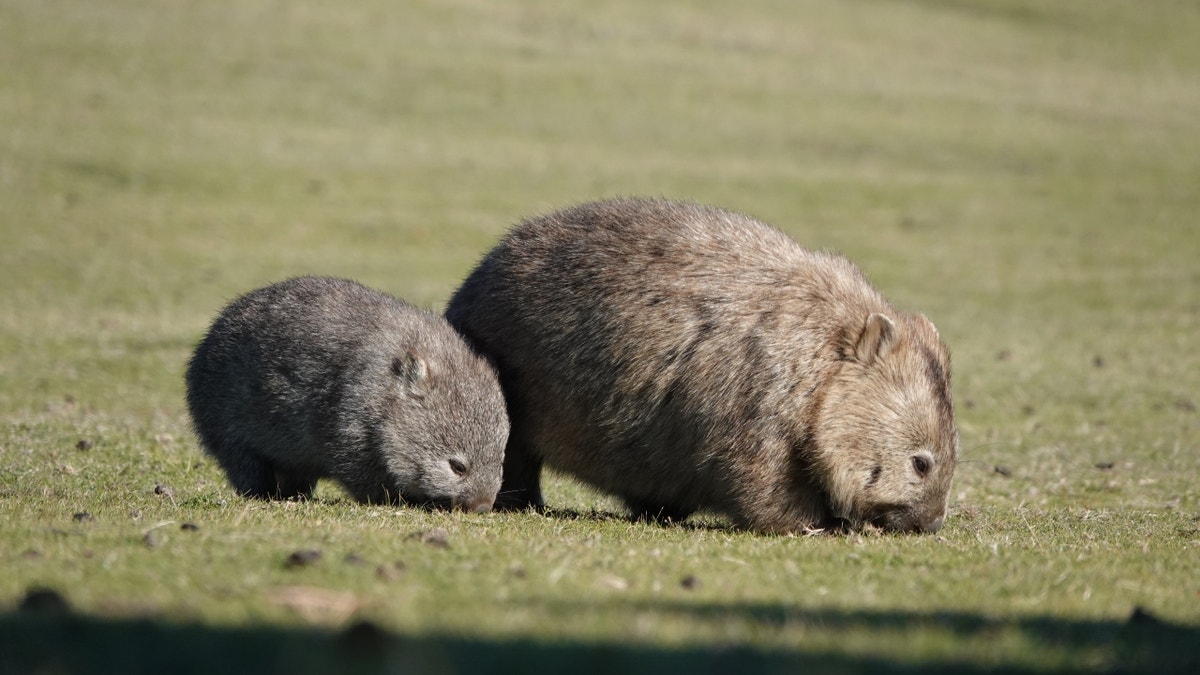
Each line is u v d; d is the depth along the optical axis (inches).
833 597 946.1
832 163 5565.9
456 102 5974.4
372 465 1472.7
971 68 7303.2
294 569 924.6
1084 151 5876.0
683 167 5374.0
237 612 783.1
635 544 1181.1
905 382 1370.6
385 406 1460.4
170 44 6171.3
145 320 3260.3
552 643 733.3
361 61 6333.7
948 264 4274.1
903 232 4672.7
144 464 1694.1
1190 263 4288.9
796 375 1339.8
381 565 954.1
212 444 1555.1
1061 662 761.6
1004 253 4426.7
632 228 1432.1
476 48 6737.2
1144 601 994.7
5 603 800.9
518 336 1460.4
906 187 5270.7
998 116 6412.4
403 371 1462.8
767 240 1433.3
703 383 1346.0
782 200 5007.4
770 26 7780.5
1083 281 4065.0
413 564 968.9
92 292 3555.6
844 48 7485.2
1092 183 5393.7
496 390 1472.7
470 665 688.4
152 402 2400.3
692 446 1359.5
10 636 714.2
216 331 1558.8
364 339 1476.4
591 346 1392.7
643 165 5364.2
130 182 4640.8
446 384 1466.5
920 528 1392.7
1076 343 3275.1
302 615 784.9
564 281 1428.4
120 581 869.8
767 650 745.0
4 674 659.4
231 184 4741.6
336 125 5531.5
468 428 1459.2
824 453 1348.4
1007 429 2338.8
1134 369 2947.8
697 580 967.0
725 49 7219.5
